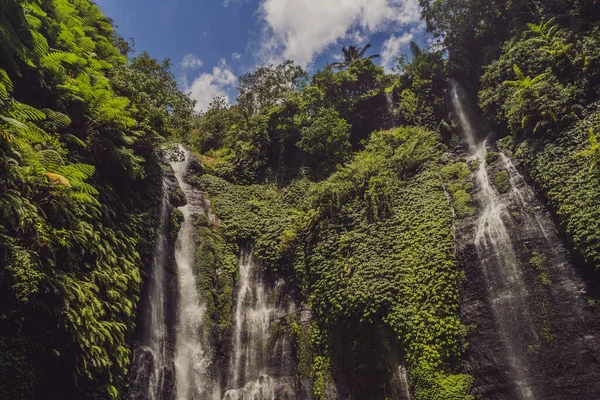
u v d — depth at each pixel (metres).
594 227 11.43
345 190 19.00
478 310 13.21
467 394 11.78
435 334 12.90
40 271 7.89
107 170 13.34
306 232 18.42
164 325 14.91
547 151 14.38
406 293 14.09
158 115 15.91
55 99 11.57
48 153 8.96
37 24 10.65
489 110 19.03
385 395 13.05
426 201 17.25
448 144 20.41
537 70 16.88
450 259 14.55
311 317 16.02
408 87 24.69
